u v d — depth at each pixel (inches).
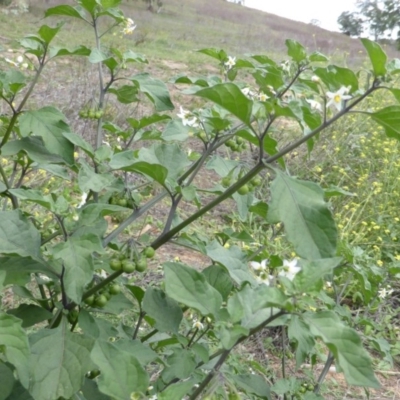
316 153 274.1
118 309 82.0
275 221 57.5
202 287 58.7
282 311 55.3
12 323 57.6
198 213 68.8
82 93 262.8
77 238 65.0
